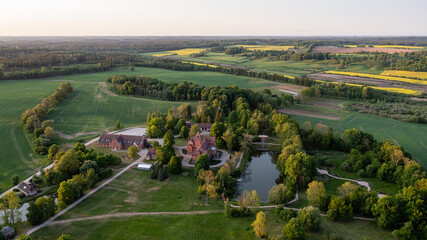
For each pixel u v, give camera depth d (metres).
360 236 73.44
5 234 71.62
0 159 120.06
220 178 101.56
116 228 77.81
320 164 124.00
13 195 79.19
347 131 138.62
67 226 78.38
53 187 100.62
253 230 76.44
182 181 108.19
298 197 96.69
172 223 80.44
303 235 71.06
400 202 77.81
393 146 116.50
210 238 73.94
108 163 119.25
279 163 117.62
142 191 99.75
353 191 85.31
